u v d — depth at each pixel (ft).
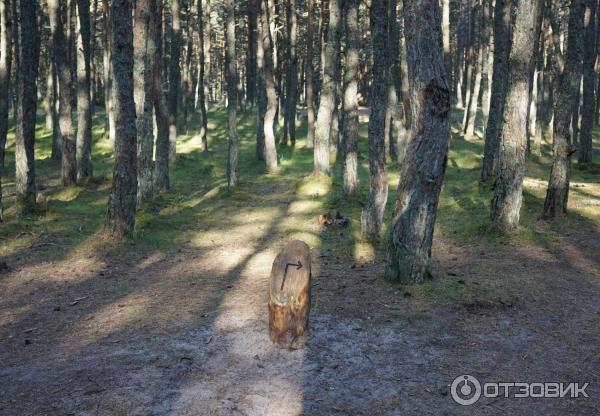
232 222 47.37
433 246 36.96
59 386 16.81
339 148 94.43
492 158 55.93
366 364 18.67
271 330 20.02
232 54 63.16
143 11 47.32
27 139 46.29
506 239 36.73
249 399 16.06
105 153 96.53
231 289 27.76
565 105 40.68
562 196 41.63
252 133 124.88
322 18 110.93
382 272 29.40
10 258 33.99
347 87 52.60
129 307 24.99
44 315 24.31
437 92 24.67
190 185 70.54
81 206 52.29
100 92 169.27
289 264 20.49
